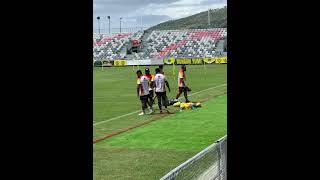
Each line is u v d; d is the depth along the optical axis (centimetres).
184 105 1761
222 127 1289
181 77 1886
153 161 859
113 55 7850
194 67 5634
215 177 514
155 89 1681
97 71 5362
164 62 6569
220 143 557
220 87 2781
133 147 1010
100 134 1197
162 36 8181
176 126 1329
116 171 780
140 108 1847
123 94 2525
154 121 1448
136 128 1305
